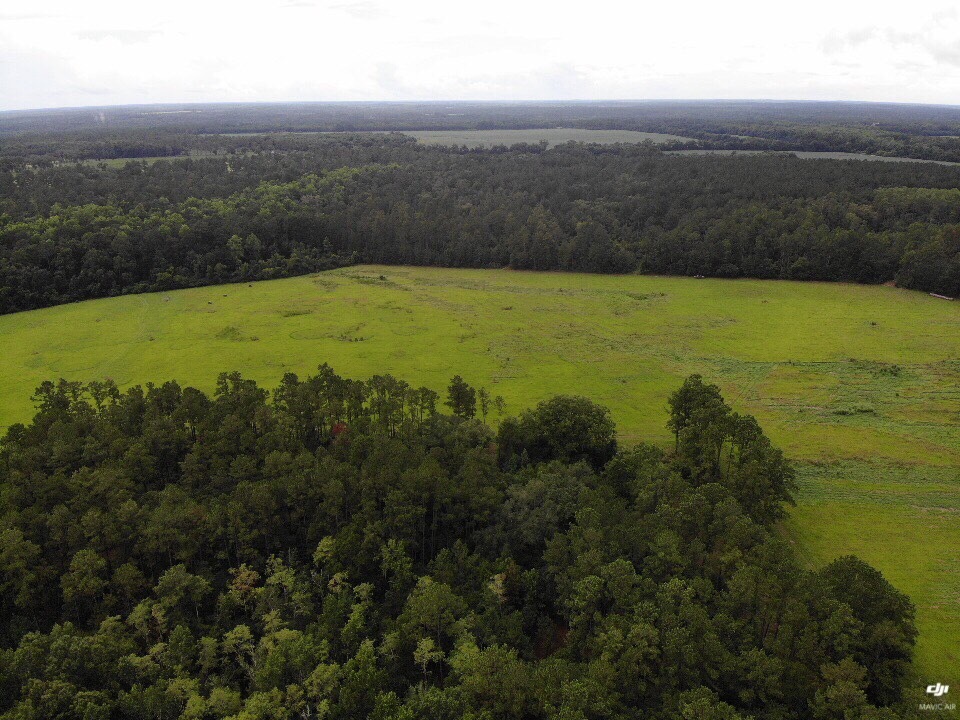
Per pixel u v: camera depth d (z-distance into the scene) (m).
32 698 44.28
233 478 68.38
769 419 93.38
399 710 42.75
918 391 100.62
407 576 57.28
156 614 52.47
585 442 77.06
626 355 118.38
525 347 122.62
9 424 93.38
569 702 40.91
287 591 56.78
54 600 56.41
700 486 64.94
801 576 49.25
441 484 63.19
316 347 123.50
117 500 61.69
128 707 45.16
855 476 77.94
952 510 71.00
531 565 60.22
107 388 91.94
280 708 44.78
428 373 110.12
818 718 40.91
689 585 50.75
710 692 42.09
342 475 65.00
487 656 45.97
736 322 134.75
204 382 107.38
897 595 48.09
